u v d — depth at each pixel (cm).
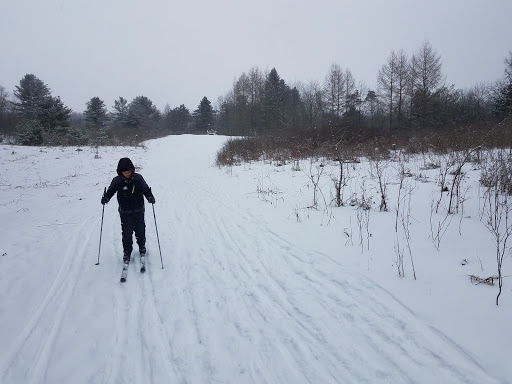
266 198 941
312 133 1995
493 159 876
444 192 775
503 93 2492
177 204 988
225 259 551
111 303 430
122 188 530
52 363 322
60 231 739
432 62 3306
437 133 1602
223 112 6581
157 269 530
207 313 402
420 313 349
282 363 313
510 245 472
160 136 4534
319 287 434
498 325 313
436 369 278
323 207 782
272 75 5906
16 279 496
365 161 1397
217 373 307
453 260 448
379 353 308
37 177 1502
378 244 532
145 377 304
